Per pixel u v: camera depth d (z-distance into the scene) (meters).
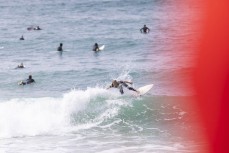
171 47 161.38
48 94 97.50
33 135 65.88
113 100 78.81
